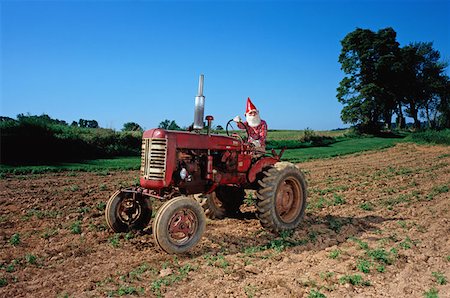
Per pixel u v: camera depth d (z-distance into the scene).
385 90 48.31
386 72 48.50
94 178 11.74
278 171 6.38
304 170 15.40
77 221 6.61
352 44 49.47
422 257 5.25
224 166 6.18
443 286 4.34
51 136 16.33
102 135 18.86
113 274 4.41
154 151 5.31
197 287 4.13
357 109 47.41
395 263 5.00
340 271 4.70
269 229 6.32
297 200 6.75
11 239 5.45
